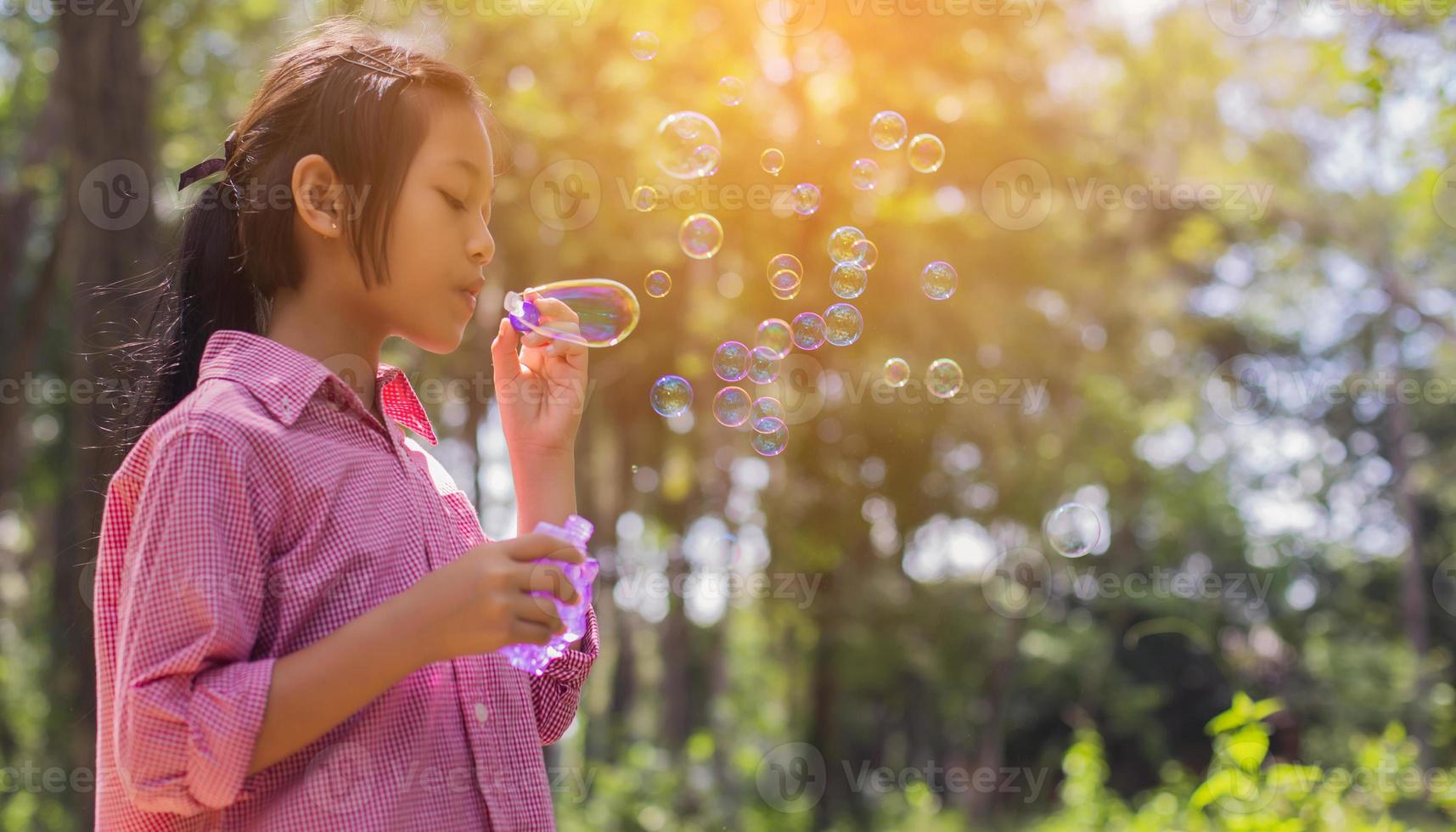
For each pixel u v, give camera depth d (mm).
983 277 10398
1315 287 17406
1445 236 13109
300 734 958
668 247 9039
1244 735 3793
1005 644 17062
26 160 9508
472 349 9320
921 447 10742
